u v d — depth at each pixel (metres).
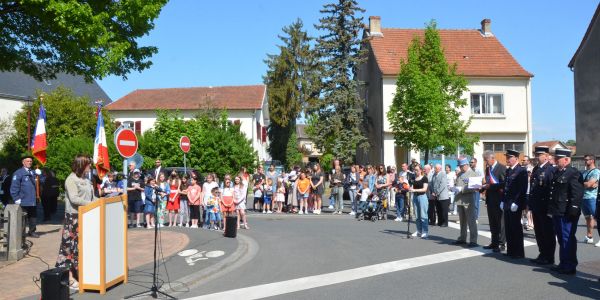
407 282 7.96
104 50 14.27
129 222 16.48
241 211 15.47
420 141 24.16
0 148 38.56
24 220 10.59
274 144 51.50
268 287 7.87
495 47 34.38
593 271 8.73
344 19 33.34
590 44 29.12
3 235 10.11
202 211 17.80
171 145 29.97
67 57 14.98
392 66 32.22
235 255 10.52
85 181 7.83
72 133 37.66
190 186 15.90
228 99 47.75
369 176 19.56
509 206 10.04
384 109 31.73
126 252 8.07
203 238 12.70
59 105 38.12
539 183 9.37
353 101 33.16
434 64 25.11
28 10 13.07
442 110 23.95
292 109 48.03
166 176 17.88
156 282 8.02
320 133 33.38
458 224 16.38
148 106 47.88
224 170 30.09
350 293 7.33
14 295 7.25
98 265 7.34
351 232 14.35
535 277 8.25
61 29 13.18
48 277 6.46
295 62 48.41
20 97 46.03
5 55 15.02
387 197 18.58
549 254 9.32
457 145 25.02
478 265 9.30
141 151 29.33
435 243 12.09
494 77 31.92
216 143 30.73
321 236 13.56
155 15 15.07
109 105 48.81
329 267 9.33
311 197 21.22
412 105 23.94
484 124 31.94
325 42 33.16
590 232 11.95
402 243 12.11
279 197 21.06
